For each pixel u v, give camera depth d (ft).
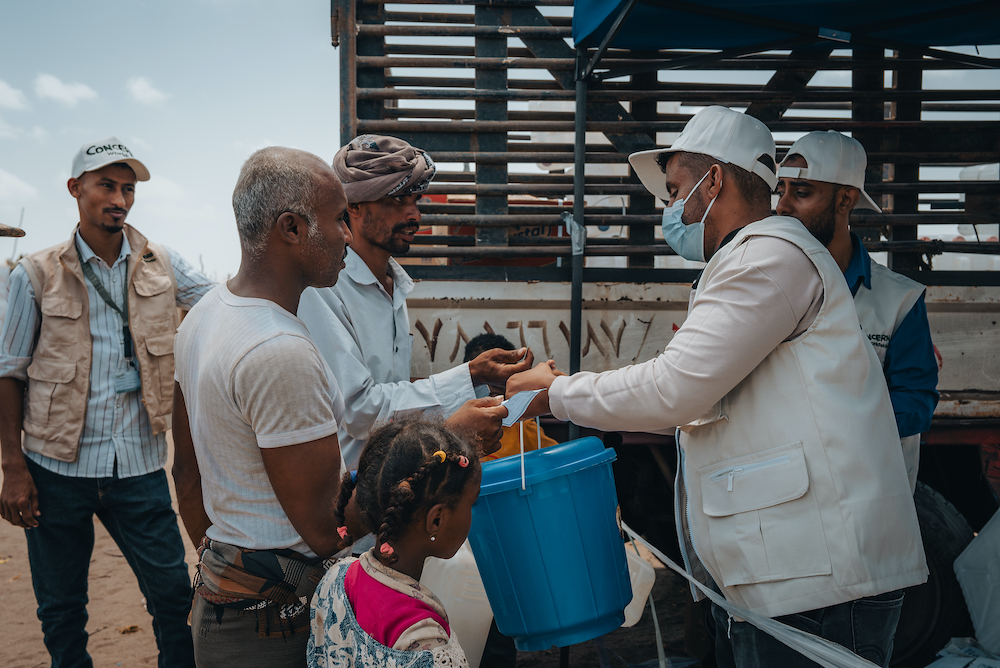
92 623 11.81
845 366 5.14
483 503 5.69
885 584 4.96
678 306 9.21
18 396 8.32
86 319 8.41
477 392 7.18
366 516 4.09
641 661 10.42
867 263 7.69
